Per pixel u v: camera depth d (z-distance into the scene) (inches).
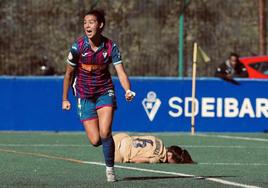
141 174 1015.0
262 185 920.3
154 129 1861.5
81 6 2524.6
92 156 1279.5
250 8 2618.1
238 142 1621.6
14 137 1678.2
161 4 2559.1
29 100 1830.7
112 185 895.1
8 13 2445.9
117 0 2571.4
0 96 1822.1
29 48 2447.1
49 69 2439.7
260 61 2188.7
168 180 950.4
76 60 913.5
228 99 1886.1
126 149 1163.3
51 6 2502.5
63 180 940.6
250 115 1894.7
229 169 1111.0
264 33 2573.8
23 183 910.4
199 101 1876.2
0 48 2417.6
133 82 1852.9
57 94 1833.2
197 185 908.0
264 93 1898.4
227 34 2564.0
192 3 2529.5
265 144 1581.0
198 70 2502.5
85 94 917.8
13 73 2422.5
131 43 2544.3
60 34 2500.0
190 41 2504.9
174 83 1870.1
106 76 916.6
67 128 1840.6
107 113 910.4
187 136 1764.3
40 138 1660.9
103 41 908.6
